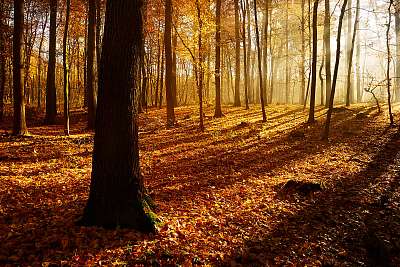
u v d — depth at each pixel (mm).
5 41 26859
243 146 16234
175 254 5746
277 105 37250
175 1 23109
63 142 16359
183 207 8203
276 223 7551
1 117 28891
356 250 6566
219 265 5637
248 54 41125
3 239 5992
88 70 22609
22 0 16953
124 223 6418
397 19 32438
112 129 6422
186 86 59750
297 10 37500
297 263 5934
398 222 7836
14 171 10938
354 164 12914
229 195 9352
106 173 6457
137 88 6656
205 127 22125
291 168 12492
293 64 49781
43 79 56156
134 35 6422
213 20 19484
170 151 15203
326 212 8297
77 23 37375
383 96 39000
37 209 7684
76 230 6336
